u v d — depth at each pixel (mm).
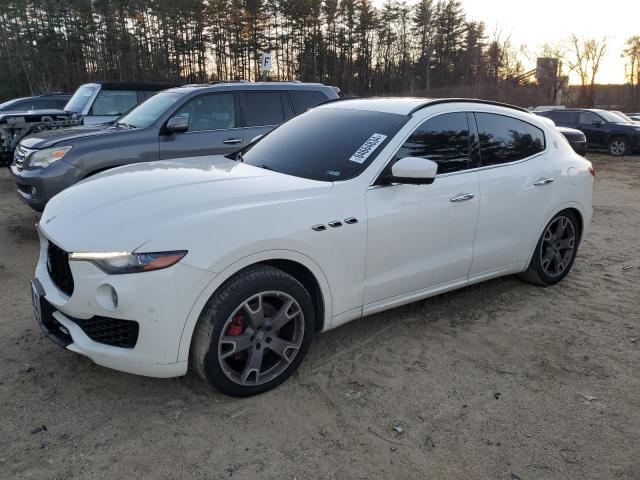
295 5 53844
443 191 3730
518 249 4422
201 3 52281
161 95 7234
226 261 2750
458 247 3934
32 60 54281
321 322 3320
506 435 2816
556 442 2770
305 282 3248
